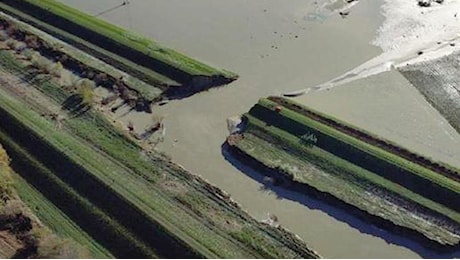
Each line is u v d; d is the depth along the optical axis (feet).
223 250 129.70
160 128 166.40
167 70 182.29
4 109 168.35
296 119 160.86
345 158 150.61
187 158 157.38
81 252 129.80
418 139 157.38
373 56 187.21
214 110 171.63
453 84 173.17
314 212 142.10
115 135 161.27
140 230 134.21
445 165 146.30
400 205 139.64
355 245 134.62
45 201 144.46
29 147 157.07
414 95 171.01
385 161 147.23
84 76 184.55
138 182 146.72
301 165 151.33
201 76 178.50
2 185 142.41
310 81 179.52
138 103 173.78
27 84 180.75
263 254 129.90
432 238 132.26
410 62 183.32
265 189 148.36
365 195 142.72
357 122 163.22
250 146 157.99
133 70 184.44
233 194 147.43
